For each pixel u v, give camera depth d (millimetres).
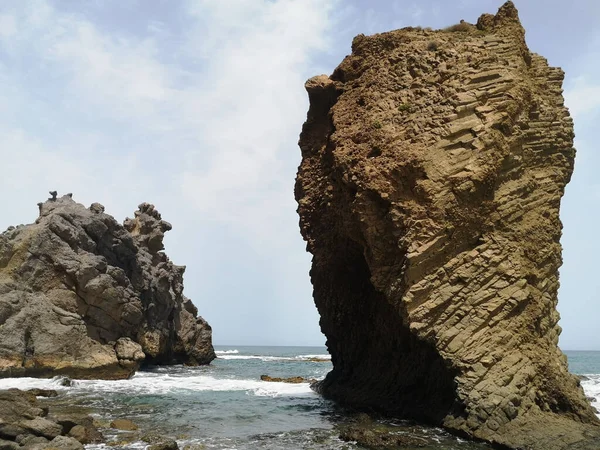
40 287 33375
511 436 15008
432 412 17891
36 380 29578
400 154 18531
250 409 21141
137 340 41906
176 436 15555
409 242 17484
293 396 25547
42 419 13758
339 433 16266
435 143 18359
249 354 110750
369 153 19516
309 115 26797
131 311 36781
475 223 17953
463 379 16516
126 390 27203
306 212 26250
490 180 17953
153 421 18125
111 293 35406
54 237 34562
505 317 17266
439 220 17547
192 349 53062
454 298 17266
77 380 31219
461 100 18578
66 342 32250
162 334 45500
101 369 33125
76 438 14180
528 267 18078
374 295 23156
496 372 16469
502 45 19844
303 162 26719
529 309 17672
